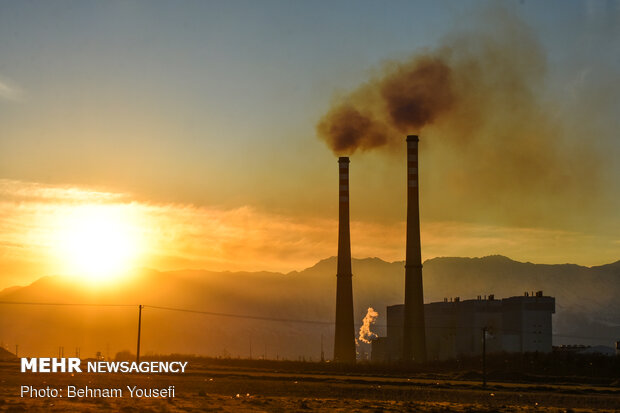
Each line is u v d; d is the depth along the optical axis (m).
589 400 101.50
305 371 166.38
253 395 100.06
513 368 170.75
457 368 175.88
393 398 100.81
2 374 131.62
